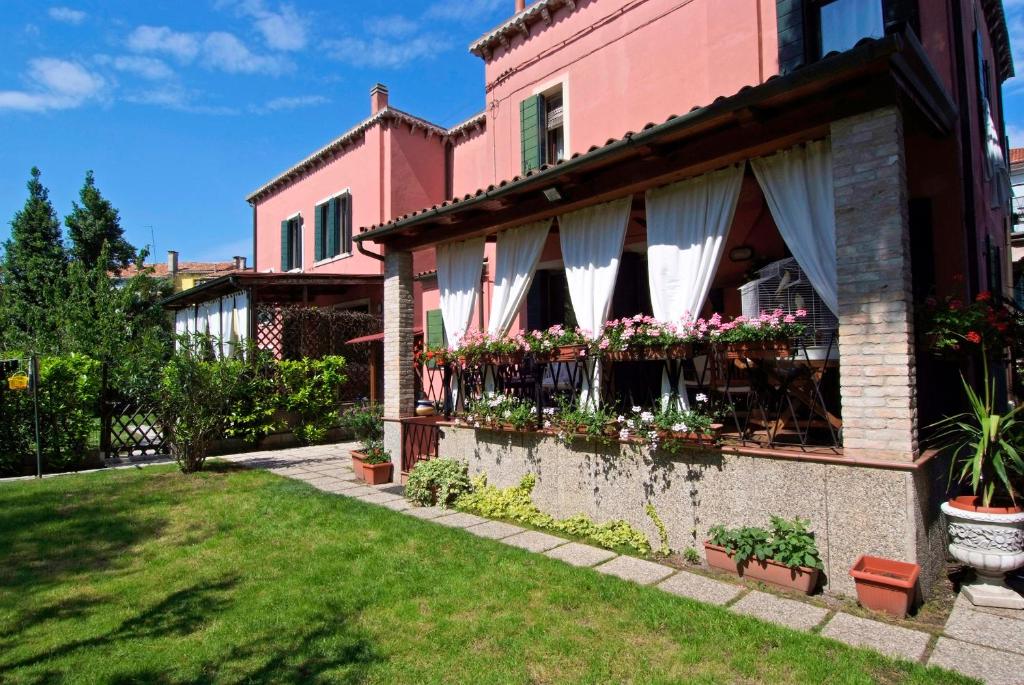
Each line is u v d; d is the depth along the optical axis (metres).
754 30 6.98
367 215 15.20
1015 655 3.00
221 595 4.10
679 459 4.75
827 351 4.38
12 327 18.09
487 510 6.10
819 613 3.57
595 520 5.38
